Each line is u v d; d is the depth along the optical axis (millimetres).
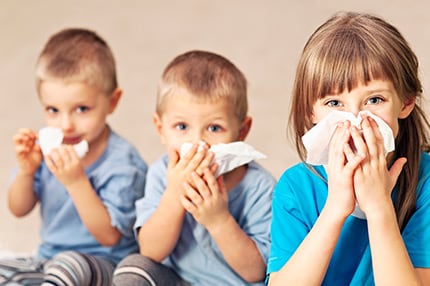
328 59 1679
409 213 1735
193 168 2029
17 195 2512
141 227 2189
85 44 2496
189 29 4223
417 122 1766
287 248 1800
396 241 1601
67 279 2135
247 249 2041
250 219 2115
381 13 3967
